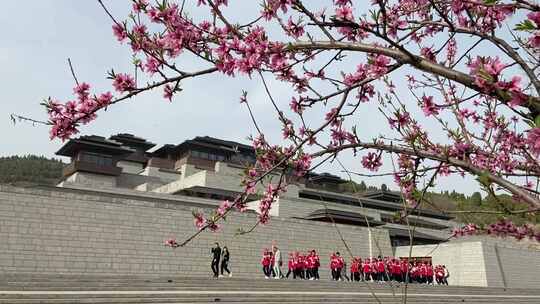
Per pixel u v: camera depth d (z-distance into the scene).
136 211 24.98
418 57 3.10
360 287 22.05
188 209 26.73
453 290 25.36
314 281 21.00
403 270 28.67
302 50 3.53
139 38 3.46
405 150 3.66
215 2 3.49
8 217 21.20
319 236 32.41
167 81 3.55
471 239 41.94
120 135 62.06
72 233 22.69
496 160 4.46
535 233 4.64
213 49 3.42
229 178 45.69
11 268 20.64
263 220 4.75
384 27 3.09
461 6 3.22
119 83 3.58
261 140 4.44
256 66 3.39
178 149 59.44
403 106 4.08
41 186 29.50
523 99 2.56
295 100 4.07
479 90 2.82
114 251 23.66
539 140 2.45
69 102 3.60
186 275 25.44
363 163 4.48
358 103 4.27
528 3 2.74
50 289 14.18
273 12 3.40
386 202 50.50
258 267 28.23
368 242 35.03
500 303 23.28
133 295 13.51
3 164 94.12
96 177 47.19
